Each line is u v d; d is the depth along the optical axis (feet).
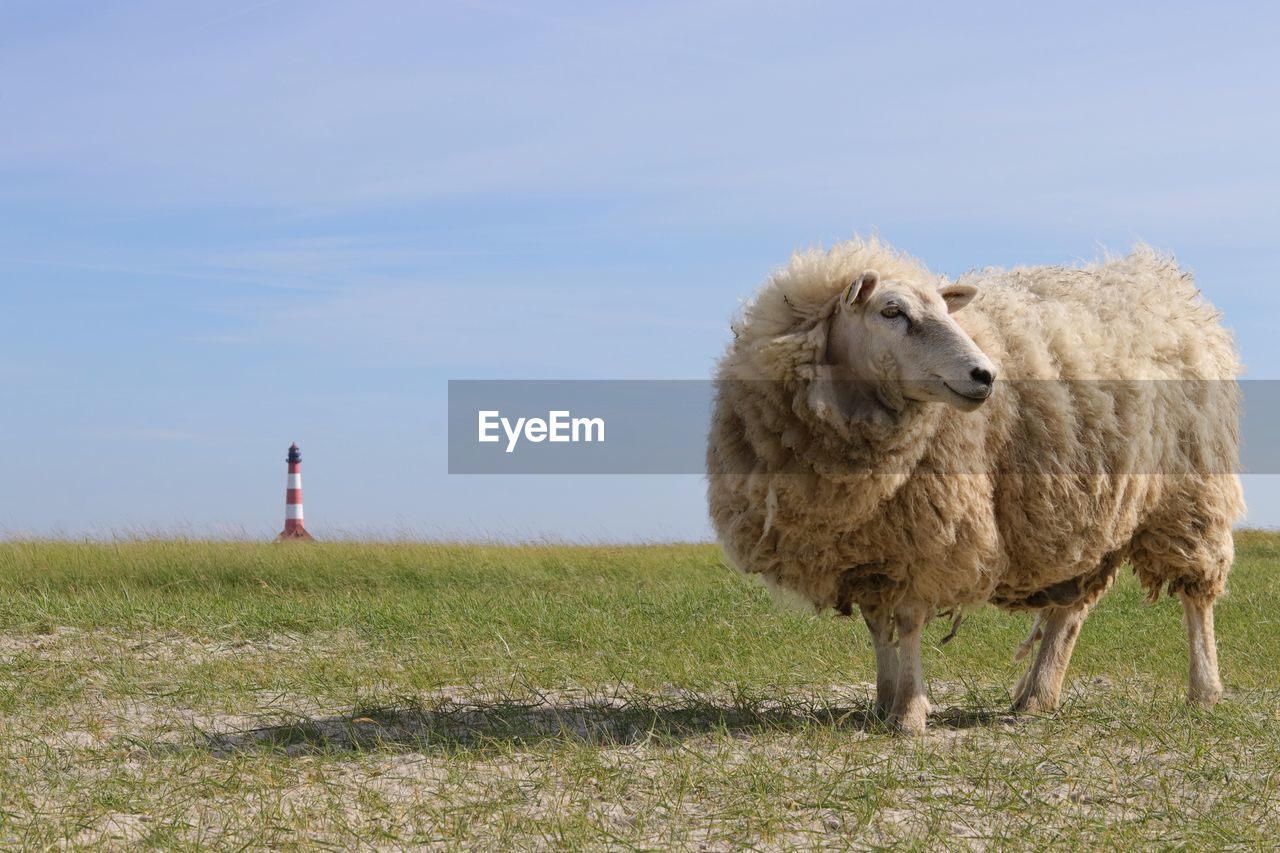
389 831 13.52
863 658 27.45
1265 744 18.49
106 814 14.25
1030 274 22.77
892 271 18.45
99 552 44.68
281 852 12.96
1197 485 22.25
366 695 22.43
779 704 22.06
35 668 24.41
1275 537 58.95
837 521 18.57
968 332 19.51
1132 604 37.17
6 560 42.93
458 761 16.80
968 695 23.30
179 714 20.76
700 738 18.88
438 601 35.78
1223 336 23.75
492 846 12.98
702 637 29.66
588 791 15.29
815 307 18.42
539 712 20.92
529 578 44.57
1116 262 23.80
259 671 24.59
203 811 14.38
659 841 13.14
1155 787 15.83
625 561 48.80
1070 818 14.16
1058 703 22.63
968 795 15.11
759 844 13.28
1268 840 13.46
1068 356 20.34
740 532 19.60
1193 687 22.43
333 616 32.17
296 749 18.07
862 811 14.30
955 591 19.53
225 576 42.98
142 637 29.27
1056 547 20.18
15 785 15.53
